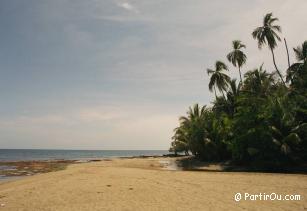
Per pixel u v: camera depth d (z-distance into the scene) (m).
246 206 13.52
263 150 35.38
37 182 23.56
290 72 44.06
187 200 14.91
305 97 36.78
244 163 39.59
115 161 56.59
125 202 14.62
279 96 37.81
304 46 43.62
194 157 53.31
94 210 13.20
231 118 46.69
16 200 16.06
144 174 27.02
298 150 34.84
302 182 21.00
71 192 17.69
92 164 49.09
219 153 46.09
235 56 54.81
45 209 13.76
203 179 23.05
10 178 34.75
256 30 48.12
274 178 23.64
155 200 14.99
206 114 50.66
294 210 12.77
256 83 45.50
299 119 36.19
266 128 34.62
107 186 19.55
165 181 21.86
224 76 57.03
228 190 17.69
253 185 19.69
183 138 61.97
